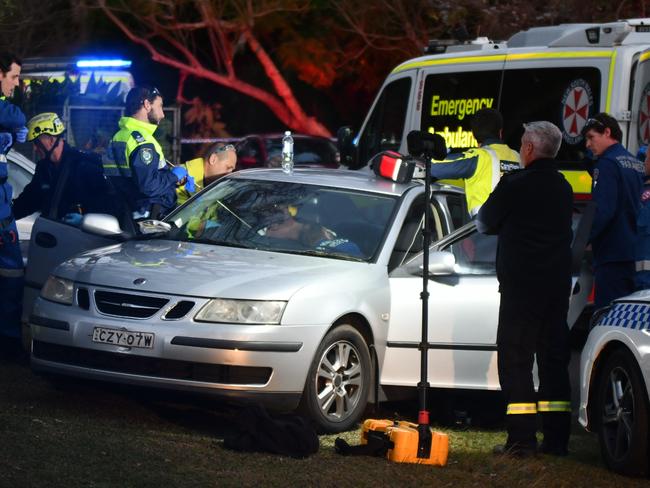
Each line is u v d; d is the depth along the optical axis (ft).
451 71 92.27
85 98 111.75
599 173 59.82
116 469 42.27
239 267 53.11
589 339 50.49
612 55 81.56
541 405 51.83
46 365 52.47
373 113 100.99
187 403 56.59
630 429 47.14
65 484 39.99
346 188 60.13
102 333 50.78
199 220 60.18
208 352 49.21
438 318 55.16
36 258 63.77
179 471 42.88
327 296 51.67
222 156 70.38
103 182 65.57
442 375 55.36
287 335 49.93
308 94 231.91
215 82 235.81
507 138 87.20
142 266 53.16
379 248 56.75
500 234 51.44
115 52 212.84
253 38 208.74
